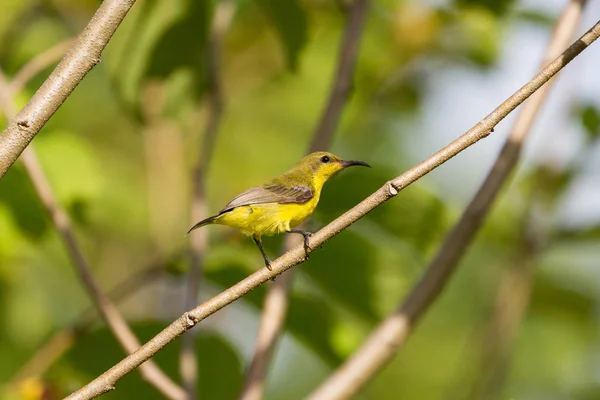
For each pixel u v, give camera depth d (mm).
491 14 12859
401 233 10406
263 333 9133
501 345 12594
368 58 15422
